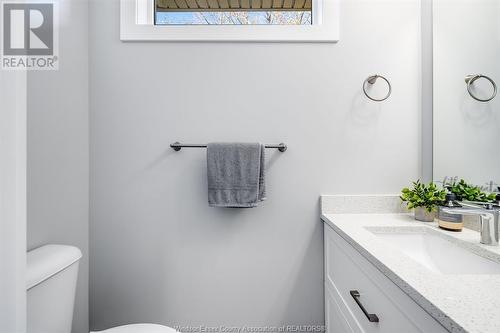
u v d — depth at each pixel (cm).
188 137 120
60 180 103
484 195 87
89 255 120
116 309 120
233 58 120
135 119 120
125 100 120
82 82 115
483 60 89
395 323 60
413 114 120
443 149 108
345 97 120
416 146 120
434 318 46
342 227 96
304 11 130
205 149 121
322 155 120
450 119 104
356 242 80
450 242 85
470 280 54
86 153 118
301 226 120
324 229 118
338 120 120
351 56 120
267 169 120
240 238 120
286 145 120
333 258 106
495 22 84
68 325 86
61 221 103
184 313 120
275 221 120
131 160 120
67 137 106
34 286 73
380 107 120
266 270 120
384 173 120
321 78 120
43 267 76
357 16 120
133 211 120
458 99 100
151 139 120
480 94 90
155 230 120
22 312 57
